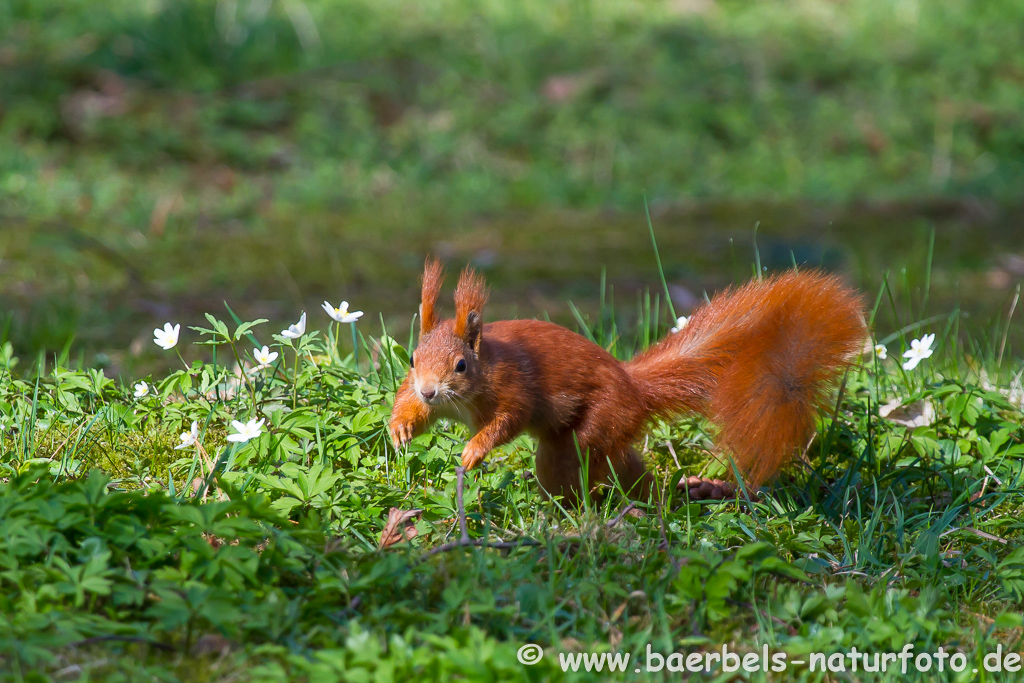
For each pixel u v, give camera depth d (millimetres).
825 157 24453
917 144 25359
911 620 5656
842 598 6027
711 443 8602
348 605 5531
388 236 18141
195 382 9031
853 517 7395
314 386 8930
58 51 22875
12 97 21016
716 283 16219
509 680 4859
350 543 6402
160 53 23859
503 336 7254
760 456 7293
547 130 24125
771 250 17969
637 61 27500
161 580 5430
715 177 22688
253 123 22594
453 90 24984
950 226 19984
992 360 10555
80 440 7750
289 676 4938
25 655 4832
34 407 7797
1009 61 29812
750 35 30234
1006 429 8266
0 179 18250
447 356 6762
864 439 8266
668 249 18047
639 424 7250
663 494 7387
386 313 14172
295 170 21062
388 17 28406
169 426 8250
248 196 19531
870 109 26625
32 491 5941
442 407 7102
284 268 16016
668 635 5395
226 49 24750
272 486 6738
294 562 5699
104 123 21078
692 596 5707
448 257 17203
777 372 7289
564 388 7031
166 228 17328
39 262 15062
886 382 9641
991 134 26172
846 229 19547
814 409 7477
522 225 19312
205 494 6996
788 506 7398
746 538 6766
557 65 26938
